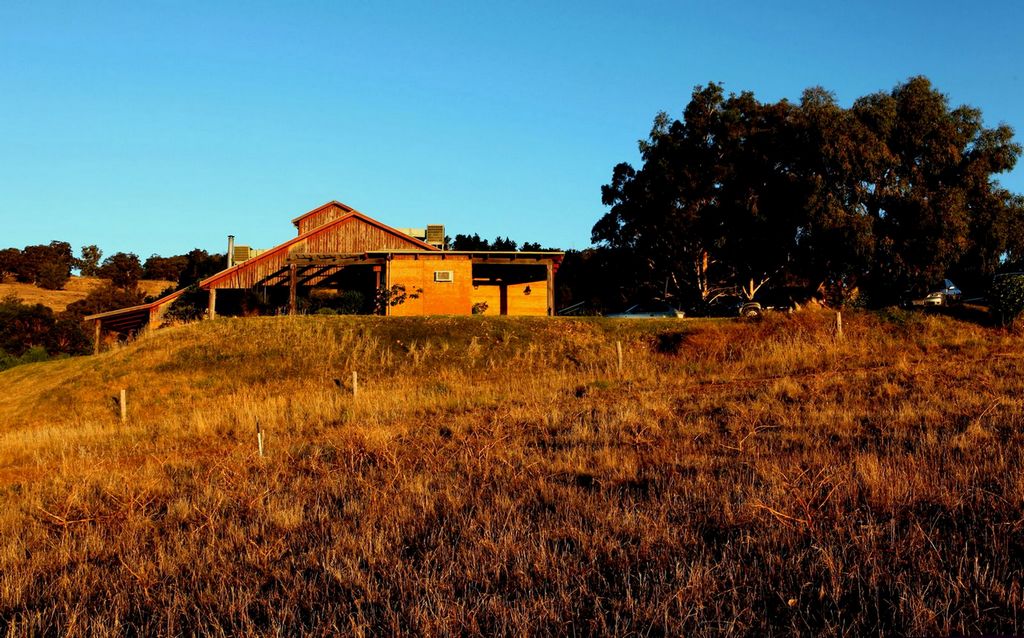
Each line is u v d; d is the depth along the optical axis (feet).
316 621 21.21
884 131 122.72
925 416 44.57
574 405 58.75
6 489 46.26
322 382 83.66
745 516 26.37
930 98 123.95
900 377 60.64
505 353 90.84
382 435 48.65
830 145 122.52
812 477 30.60
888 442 38.52
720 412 52.13
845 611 19.58
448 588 22.25
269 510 32.78
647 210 144.36
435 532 28.22
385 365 87.97
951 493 27.58
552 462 38.60
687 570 22.26
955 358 70.79
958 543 23.12
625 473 34.96
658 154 144.46
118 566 27.78
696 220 141.59
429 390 73.97
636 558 23.68
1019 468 30.37
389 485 35.47
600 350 89.51
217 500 35.70
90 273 381.40
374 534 28.12
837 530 24.48
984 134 124.47
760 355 78.84
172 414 75.31
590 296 171.12
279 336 94.89
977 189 122.21
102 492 39.65
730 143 139.13
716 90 141.28
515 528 27.07
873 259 123.75
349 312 120.78
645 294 159.43
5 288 302.25
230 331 96.73
